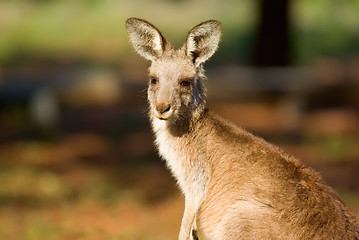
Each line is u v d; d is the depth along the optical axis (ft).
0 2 155.22
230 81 68.18
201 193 23.06
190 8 150.92
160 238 35.45
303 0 134.41
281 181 21.18
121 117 69.41
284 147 56.85
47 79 71.61
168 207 43.21
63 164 54.65
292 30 81.05
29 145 60.34
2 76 80.59
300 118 63.82
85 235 34.65
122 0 153.89
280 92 66.69
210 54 24.22
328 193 20.93
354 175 48.14
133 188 47.98
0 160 55.42
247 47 114.93
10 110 66.64
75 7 150.00
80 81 72.69
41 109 65.82
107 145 60.85
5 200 43.52
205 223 22.88
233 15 141.08
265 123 63.77
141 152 58.23
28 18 142.61
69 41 130.82
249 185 21.65
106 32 136.77
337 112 67.51
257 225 20.54
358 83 71.56
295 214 20.29
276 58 74.95
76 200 44.83
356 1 134.00
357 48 115.14
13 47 122.93
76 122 68.64
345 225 19.79
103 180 49.75
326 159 52.90
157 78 23.89
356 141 57.72
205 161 23.04
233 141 22.84
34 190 46.55
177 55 24.11
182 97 23.34
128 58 116.16
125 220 40.06
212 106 68.28
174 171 23.88
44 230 35.35
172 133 23.59
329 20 127.85
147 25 24.22
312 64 100.63
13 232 35.55
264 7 74.90
